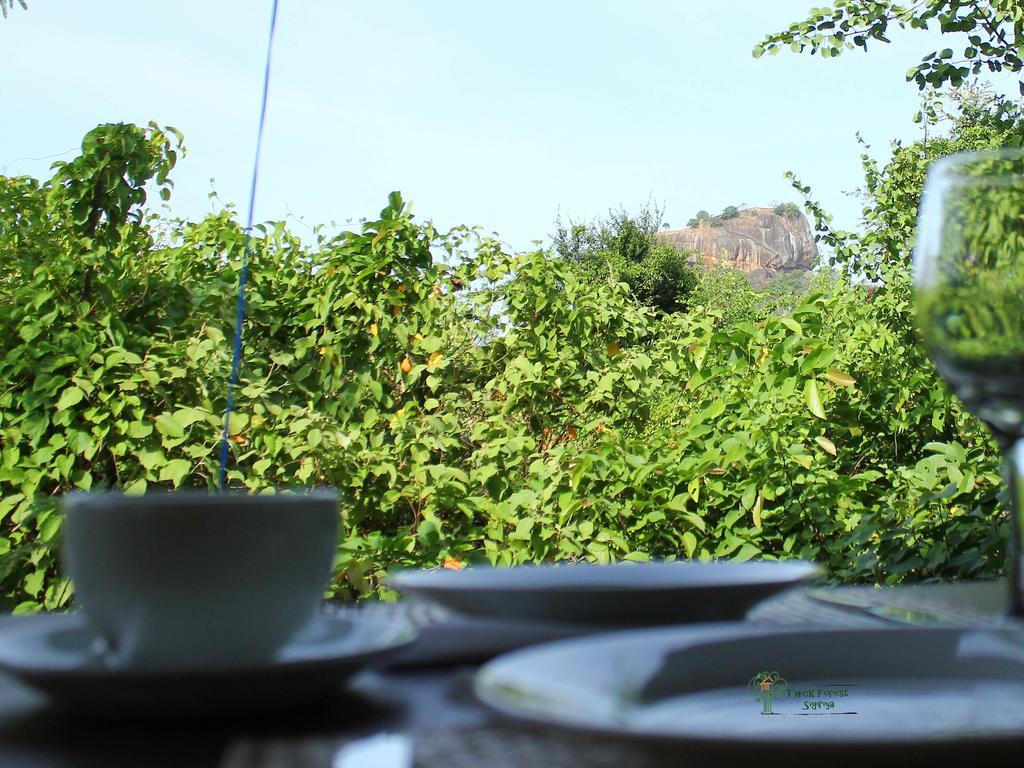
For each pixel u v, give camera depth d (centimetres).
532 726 34
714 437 257
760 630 48
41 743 40
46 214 301
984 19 445
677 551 251
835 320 346
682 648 45
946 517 206
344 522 250
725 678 46
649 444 279
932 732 31
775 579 61
